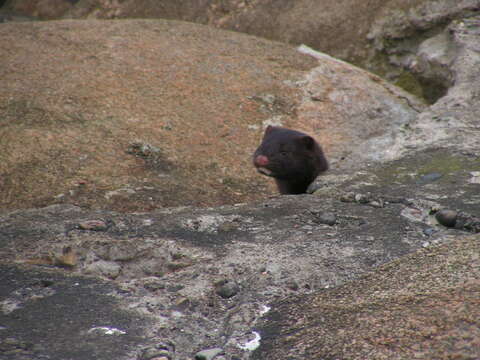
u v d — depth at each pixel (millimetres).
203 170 11969
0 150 11352
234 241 6734
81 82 14445
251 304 5320
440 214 7141
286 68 16891
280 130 11125
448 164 9312
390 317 4516
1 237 6832
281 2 22656
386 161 9992
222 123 14000
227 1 24000
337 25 20922
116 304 5305
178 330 4953
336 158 13617
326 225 7184
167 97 14547
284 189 11195
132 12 26359
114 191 10281
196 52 16969
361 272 5875
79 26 18078
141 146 12109
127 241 6648
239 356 4512
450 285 4863
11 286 5570
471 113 12195
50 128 12320
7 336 4641
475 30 17266
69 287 5605
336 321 4688
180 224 7277
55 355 4387
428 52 17906
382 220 7234
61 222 7324
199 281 5789
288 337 4617
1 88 13766
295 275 5836
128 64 15688
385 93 16938
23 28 17562
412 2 19688
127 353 4496
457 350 3926
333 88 16391
